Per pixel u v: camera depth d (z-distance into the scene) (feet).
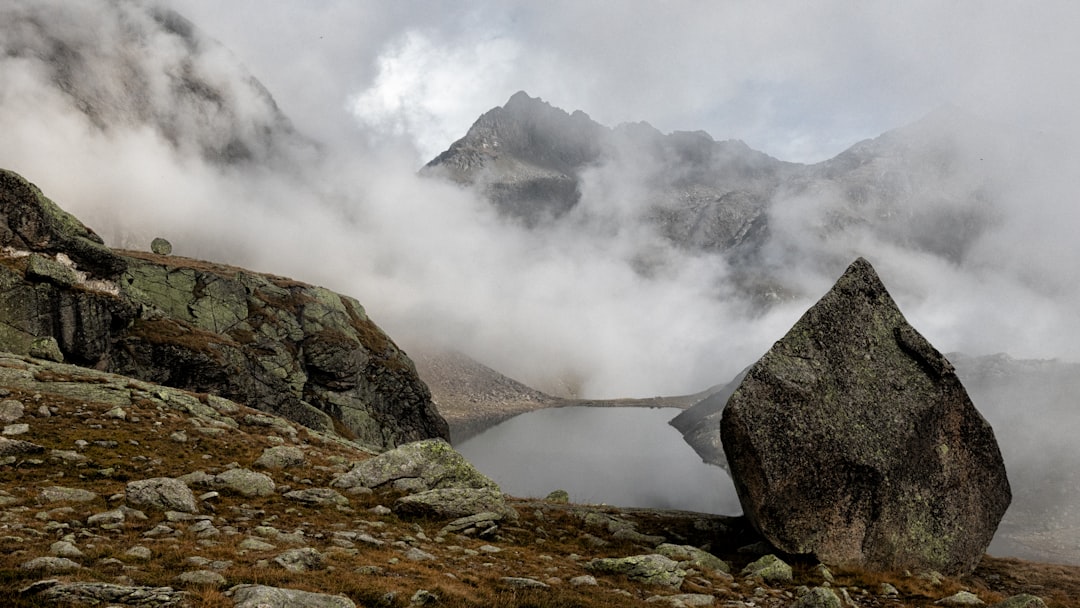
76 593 44.80
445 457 130.00
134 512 75.31
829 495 102.58
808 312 115.85
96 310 234.58
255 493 102.27
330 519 93.35
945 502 108.58
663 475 614.34
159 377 262.67
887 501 104.53
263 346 346.74
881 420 108.37
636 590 75.05
